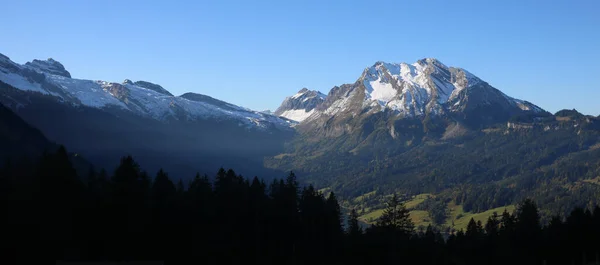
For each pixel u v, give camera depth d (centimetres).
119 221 9275
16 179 9419
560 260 12044
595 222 12506
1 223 8306
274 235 11225
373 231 12225
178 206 10119
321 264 10950
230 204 10869
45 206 8719
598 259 11800
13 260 8262
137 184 9669
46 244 8612
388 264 11325
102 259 8975
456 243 13162
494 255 11862
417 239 12619
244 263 10288
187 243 9975
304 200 12331
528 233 12531
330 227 12050
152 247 9594
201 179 11225
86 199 9431
